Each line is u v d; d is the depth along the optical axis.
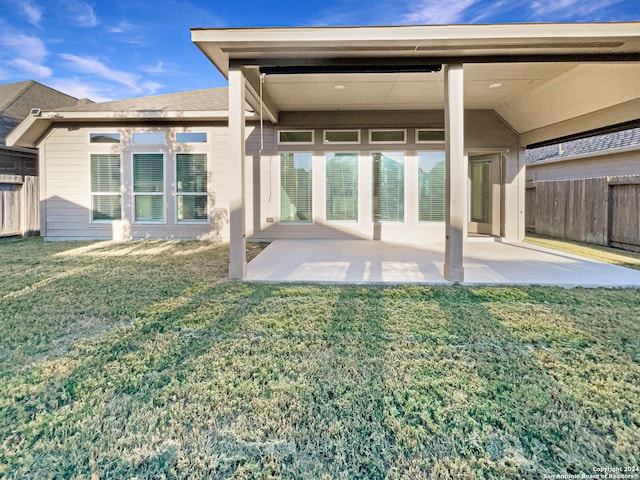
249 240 9.24
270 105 7.96
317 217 9.18
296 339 3.00
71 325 3.32
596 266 5.84
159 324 3.34
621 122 6.08
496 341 2.95
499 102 7.85
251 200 9.20
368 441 1.81
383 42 4.43
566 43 4.42
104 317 3.53
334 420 1.96
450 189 4.88
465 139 8.77
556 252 7.36
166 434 1.86
